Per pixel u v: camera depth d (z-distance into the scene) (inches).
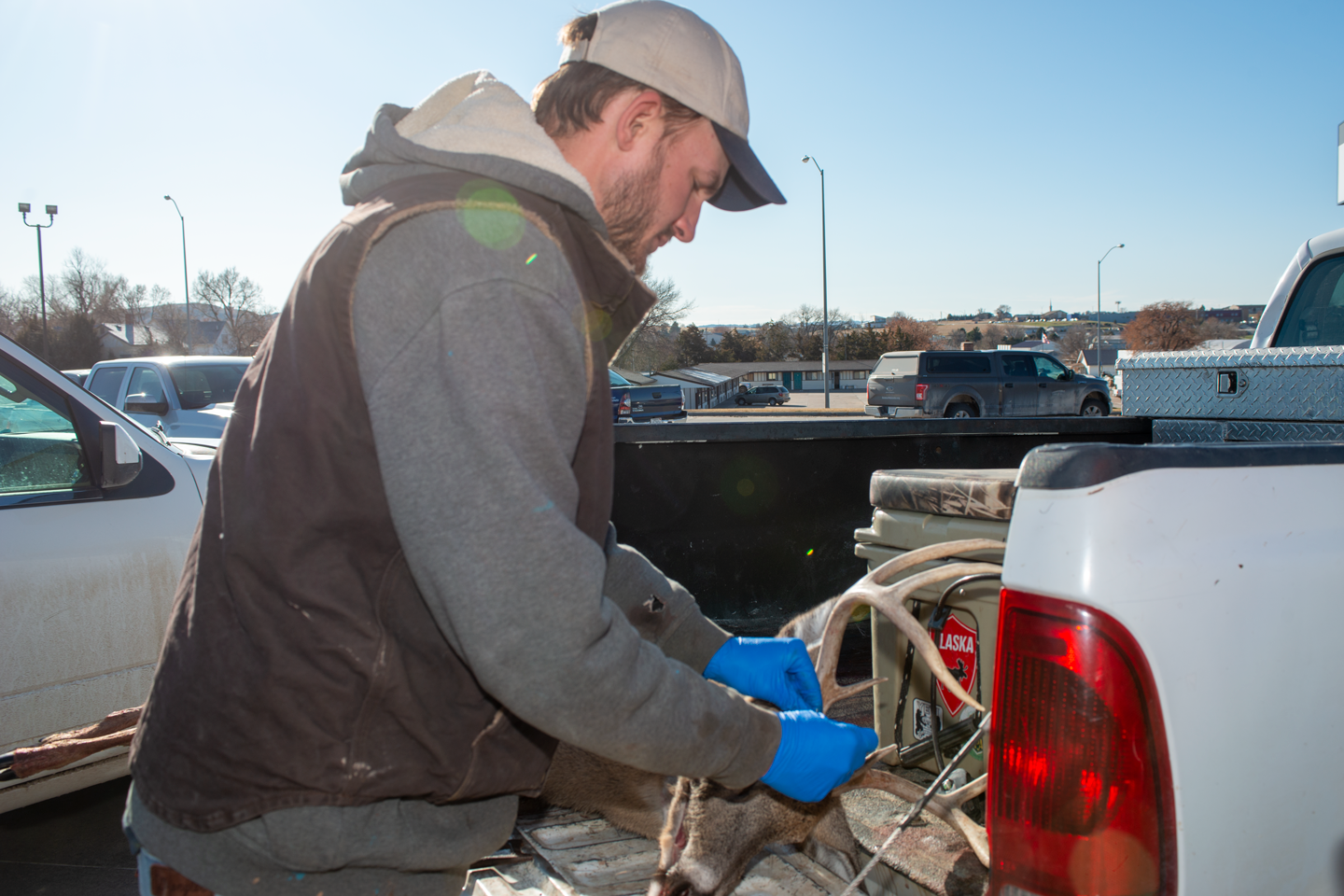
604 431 47.9
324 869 42.8
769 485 147.2
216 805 42.3
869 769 82.2
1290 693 51.5
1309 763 52.5
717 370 3383.4
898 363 986.1
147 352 2608.3
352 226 41.8
